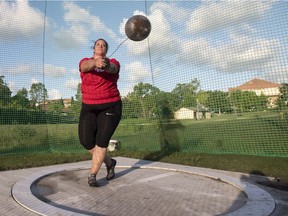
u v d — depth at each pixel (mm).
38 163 5699
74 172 4922
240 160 6051
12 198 3396
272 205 3227
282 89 6637
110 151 7449
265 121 7211
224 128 7934
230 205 3279
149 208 3150
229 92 7375
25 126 8758
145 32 3936
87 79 3945
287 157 6113
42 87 8742
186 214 2986
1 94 8562
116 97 3994
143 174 4781
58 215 2814
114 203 3297
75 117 8750
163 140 7914
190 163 5773
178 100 8016
